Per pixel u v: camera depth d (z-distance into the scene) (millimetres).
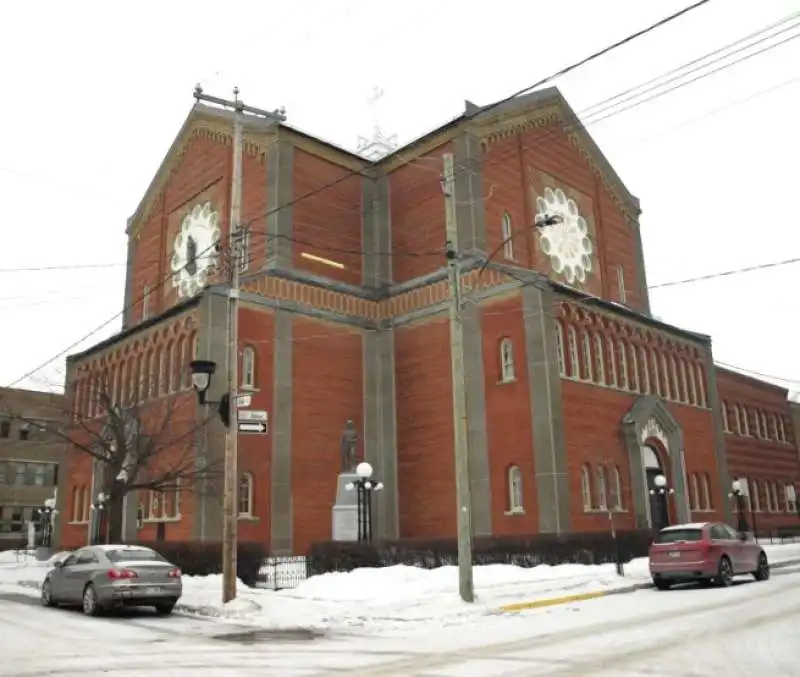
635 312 36781
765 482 49656
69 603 19453
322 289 35875
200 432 29609
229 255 20375
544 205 38531
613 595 19938
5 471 62812
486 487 31328
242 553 24625
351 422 33500
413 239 37500
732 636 12211
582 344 33500
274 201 35531
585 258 40281
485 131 36688
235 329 19531
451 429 33406
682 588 21234
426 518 33562
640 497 33125
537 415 30266
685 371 40344
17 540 62469
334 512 30688
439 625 15375
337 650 12328
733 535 22109
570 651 11414
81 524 39875
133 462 30891
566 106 40969
